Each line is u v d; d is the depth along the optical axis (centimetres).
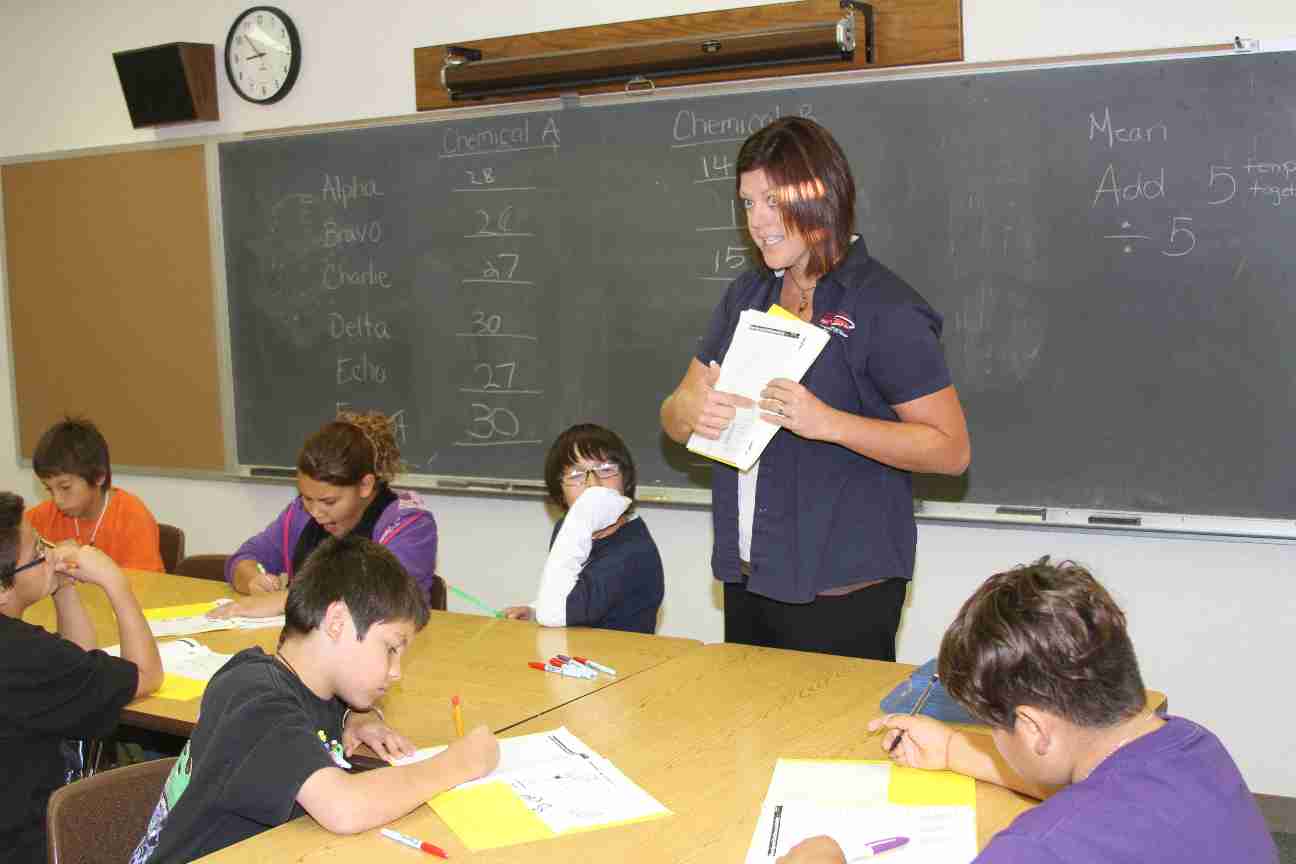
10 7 500
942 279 332
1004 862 112
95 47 483
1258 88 294
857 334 213
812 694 199
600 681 212
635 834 148
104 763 280
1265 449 302
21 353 513
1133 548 321
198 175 459
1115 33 310
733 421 214
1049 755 124
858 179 339
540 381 398
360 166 424
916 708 183
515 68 380
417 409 423
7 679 189
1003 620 123
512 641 241
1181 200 304
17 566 205
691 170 364
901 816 151
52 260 499
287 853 145
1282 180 294
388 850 145
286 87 436
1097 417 318
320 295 438
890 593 220
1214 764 120
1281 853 301
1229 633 313
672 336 373
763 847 144
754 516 223
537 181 391
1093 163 312
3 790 191
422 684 212
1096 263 315
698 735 182
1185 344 307
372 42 421
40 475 328
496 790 161
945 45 324
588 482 263
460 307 410
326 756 153
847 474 215
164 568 362
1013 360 326
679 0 365
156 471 484
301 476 260
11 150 510
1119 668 120
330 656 164
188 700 210
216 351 463
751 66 346
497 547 418
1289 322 297
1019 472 328
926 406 211
